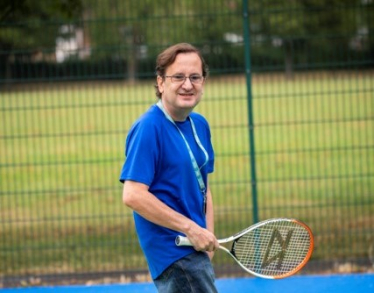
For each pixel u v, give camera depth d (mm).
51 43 12305
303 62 17266
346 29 14945
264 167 20125
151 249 5777
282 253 6188
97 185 18547
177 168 5719
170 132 5742
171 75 5691
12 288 9969
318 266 10930
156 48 11461
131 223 14219
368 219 13766
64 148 23531
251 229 6074
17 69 11445
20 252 12305
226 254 11758
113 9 14820
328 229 12383
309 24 21344
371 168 19016
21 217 15367
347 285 9539
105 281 10562
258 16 17375
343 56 16391
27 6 12414
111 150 22062
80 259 11820
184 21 13102
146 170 5602
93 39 13539
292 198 15367
